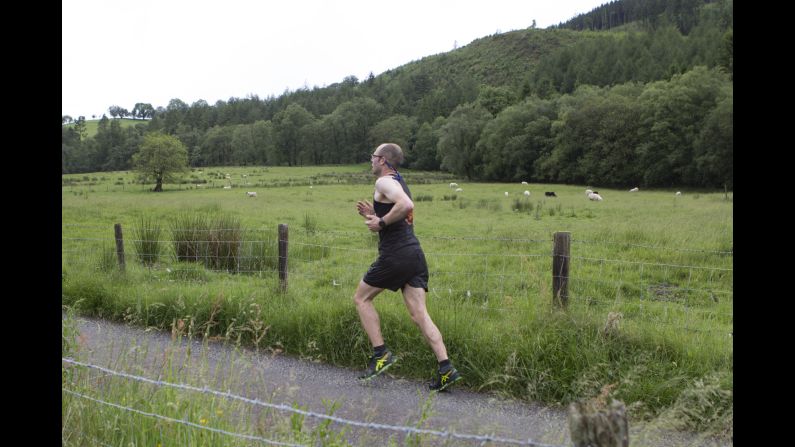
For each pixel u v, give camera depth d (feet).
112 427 10.45
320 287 27.68
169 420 9.59
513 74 638.53
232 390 13.85
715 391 12.64
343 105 437.58
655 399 13.62
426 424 12.65
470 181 260.83
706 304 26.17
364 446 11.12
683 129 199.62
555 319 16.70
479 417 12.96
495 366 15.58
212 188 210.38
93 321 21.29
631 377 13.83
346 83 594.65
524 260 34.88
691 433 12.15
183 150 216.74
